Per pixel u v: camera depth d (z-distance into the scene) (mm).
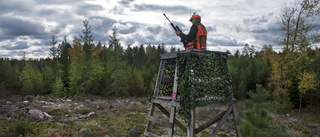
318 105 19328
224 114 6445
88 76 24969
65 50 28891
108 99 22750
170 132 6070
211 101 5891
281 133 4820
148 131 7043
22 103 15219
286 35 18219
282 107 17031
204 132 9797
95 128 9367
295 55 17953
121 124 10477
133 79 28469
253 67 28609
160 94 7258
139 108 14805
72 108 14531
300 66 17828
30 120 10195
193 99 5523
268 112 5184
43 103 15820
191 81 5578
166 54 6801
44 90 25281
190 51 5754
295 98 20859
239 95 24734
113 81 25688
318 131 11500
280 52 19078
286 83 18391
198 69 5781
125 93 26156
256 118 4957
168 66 7273
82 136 8172
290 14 17844
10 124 8945
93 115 11984
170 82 7543
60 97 21625
